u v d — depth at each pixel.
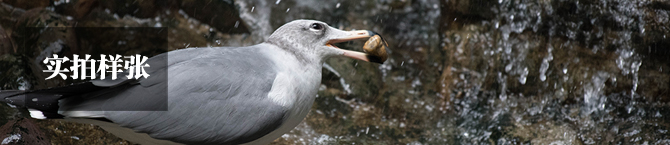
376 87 9.66
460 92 9.48
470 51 9.59
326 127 8.14
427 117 8.90
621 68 9.29
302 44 5.35
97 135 6.79
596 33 9.29
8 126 6.07
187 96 4.79
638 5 9.05
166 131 4.82
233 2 10.30
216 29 10.30
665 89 9.27
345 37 5.54
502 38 9.50
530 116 8.84
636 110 9.00
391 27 11.34
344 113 8.72
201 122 4.84
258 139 5.42
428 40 11.18
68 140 6.53
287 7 10.77
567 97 9.37
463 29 9.78
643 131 8.25
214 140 4.93
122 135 5.20
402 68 10.54
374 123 8.50
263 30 10.56
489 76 9.53
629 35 9.18
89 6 9.09
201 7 10.10
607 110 9.05
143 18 9.69
